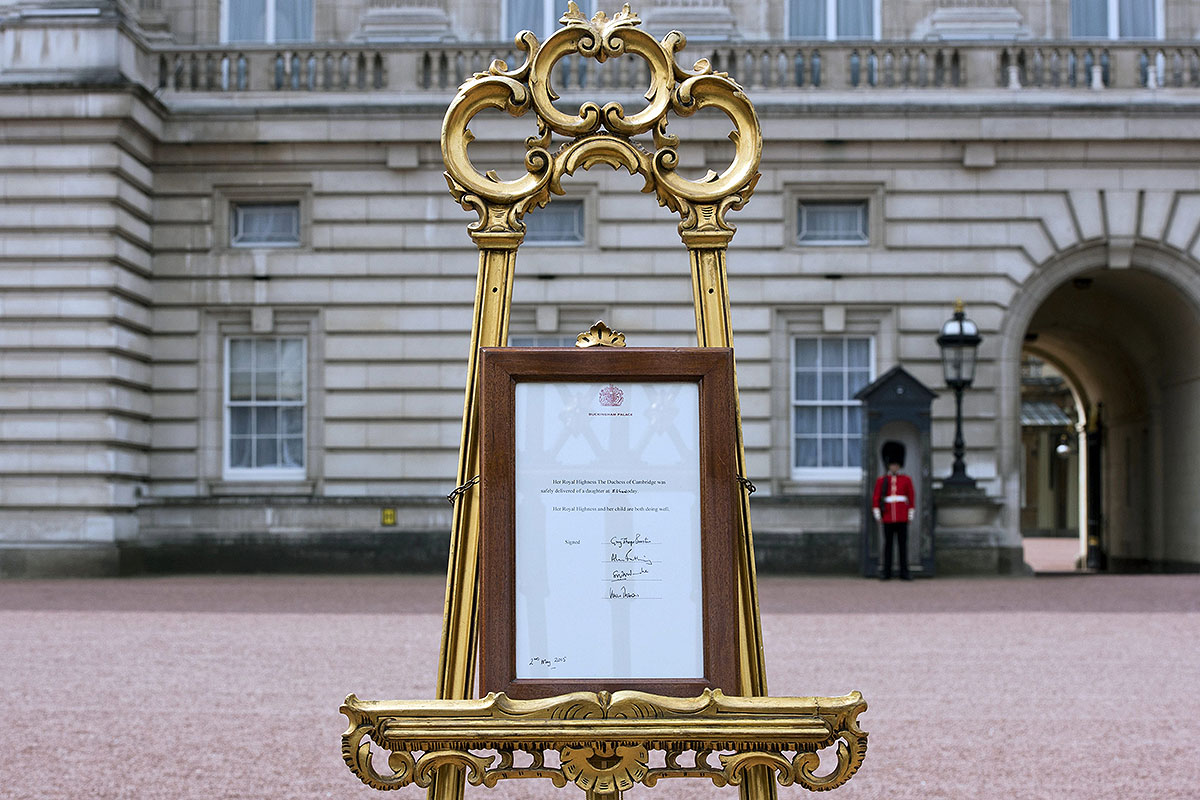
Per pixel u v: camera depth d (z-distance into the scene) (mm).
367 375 21016
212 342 21172
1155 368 24312
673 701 2699
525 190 3033
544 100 3062
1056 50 20891
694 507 2881
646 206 21016
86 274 19625
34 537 19438
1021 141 20844
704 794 6410
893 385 19672
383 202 21125
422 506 20672
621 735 2676
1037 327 27359
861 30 22078
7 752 7031
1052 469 55500
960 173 20922
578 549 2852
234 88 21219
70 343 19625
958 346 20188
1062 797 6121
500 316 3021
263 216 21516
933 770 6680
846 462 21203
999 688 9164
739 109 3105
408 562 20609
